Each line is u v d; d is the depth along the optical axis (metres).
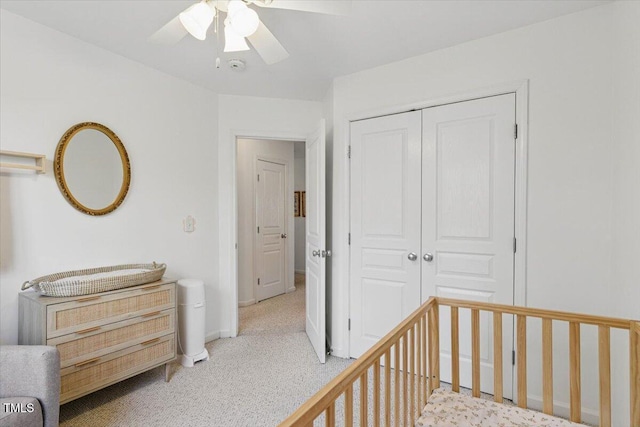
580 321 1.46
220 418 1.90
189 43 2.20
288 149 4.97
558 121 1.90
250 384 2.28
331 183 2.88
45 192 2.01
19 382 1.42
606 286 1.78
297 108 3.28
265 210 4.59
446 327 2.28
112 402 2.05
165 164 2.70
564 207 1.89
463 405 1.56
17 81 1.88
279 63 2.48
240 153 4.19
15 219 1.89
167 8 1.80
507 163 2.06
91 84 2.22
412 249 2.40
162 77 2.66
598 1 1.75
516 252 2.03
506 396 2.08
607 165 1.78
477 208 2.16
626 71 1.64
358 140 2.63
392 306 2.48
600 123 1.79
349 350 2.69
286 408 2.00
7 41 1.84
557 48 1.90
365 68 2.56
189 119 2.88
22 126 1.91
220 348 2.89
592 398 1.82
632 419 1.34
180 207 2.81
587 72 1.82
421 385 1.58
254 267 4.36
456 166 2.23
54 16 1.89
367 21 1.92
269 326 3.46
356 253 2.65
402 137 2.44
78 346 1.83
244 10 1.26
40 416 1.40
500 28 2.01
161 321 2.24
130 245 2.46
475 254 2.17
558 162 1.90
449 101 2.24
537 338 1.97
